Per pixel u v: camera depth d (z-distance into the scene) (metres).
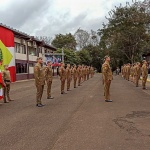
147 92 18.50
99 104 12.80
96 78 42.41
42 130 8.03
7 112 11.20
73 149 6.20
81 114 10.34
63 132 7.74
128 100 14.13
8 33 20.12
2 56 14.64
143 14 34.91
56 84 28.73
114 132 7.62
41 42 52.03
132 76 31.06
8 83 14.53
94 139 6.97
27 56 45.91
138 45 54.62
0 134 7.70
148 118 9.41
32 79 45.84
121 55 60.34
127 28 53.03
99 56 94.69
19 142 6.88
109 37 58.44
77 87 23.92
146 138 6.99
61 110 11.36
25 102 14.20
